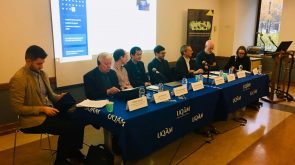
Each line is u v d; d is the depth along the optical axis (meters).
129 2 4.22
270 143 2.99
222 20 6.44
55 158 2.58
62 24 3.45
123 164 2.03
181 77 4.02
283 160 2.59
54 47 3.44
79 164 2.39
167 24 5.06
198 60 4.42
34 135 3.16
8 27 3.02
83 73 3.80
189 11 5.34
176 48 5.42
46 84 2.44
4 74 3.08
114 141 2.19
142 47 4.58
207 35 5.77
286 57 5.06
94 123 2.16
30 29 3.20
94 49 3.86
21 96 2.16
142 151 2.06
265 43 7.08
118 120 1.91
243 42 6.78
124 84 3.36
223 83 3.29
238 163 2.53
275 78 5.05
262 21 7.06
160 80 3.70
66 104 2.43
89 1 3.69
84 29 3.70
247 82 3.54
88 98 2.67
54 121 2.25
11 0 2.99
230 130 3.38
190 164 2.49
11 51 3.08
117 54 3.31
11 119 3.21
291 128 3.46
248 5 6.61
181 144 2.93
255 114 4.05
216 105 3.01
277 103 4.69
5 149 2.78
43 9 3.28
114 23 4.05
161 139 2.26
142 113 2.04
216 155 2.68
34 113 2.19
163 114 2.22
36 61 2.19
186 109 2.50
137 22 4.41
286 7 6.34
